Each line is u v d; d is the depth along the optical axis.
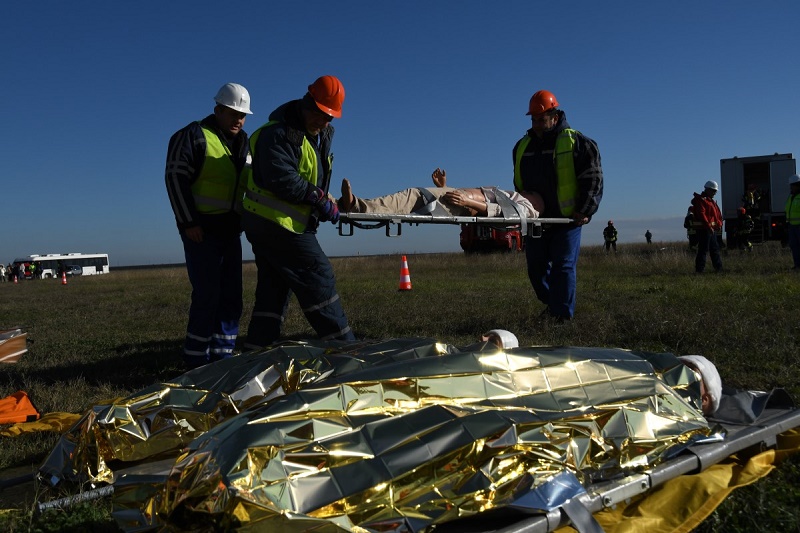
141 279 32.38
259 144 5.00
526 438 2.73
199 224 5.52
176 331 9.36
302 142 5.05
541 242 7.54
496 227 6.74
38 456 3.86
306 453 2.47
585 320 7.46
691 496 2.79
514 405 3.03
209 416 3.27
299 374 3.31
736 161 26.34
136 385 5.76
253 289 17.95
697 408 3.46
